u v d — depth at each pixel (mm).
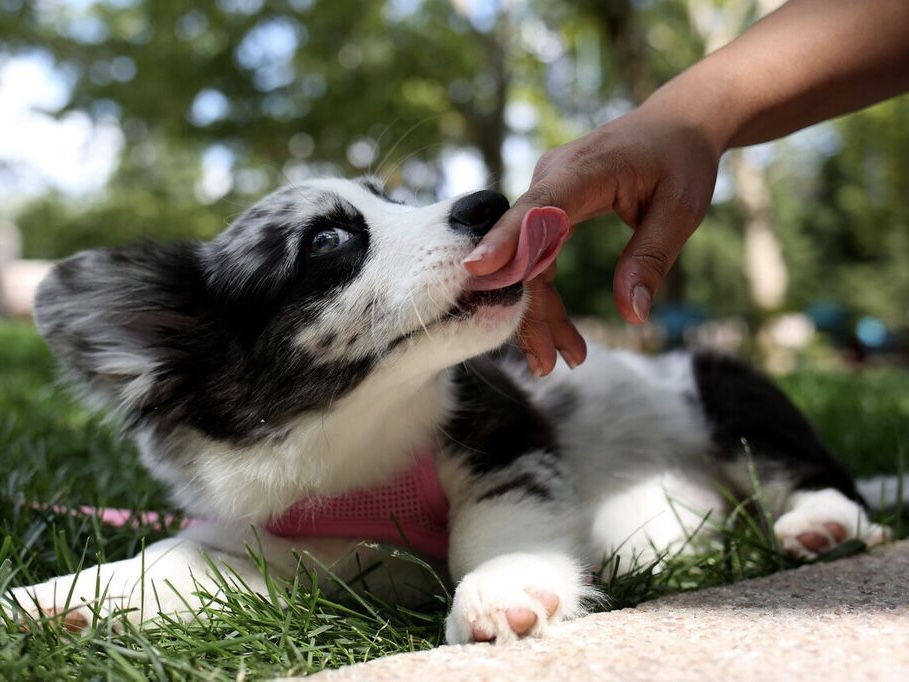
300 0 1727
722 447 431
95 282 356
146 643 240
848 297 3723
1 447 520
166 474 354
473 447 337
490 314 303
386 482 331
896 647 213
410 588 319
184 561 308
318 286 326
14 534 344
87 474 476
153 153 2883
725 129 342
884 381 1116
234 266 349
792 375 1155
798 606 262
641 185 311
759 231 2014
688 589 321
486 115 1907
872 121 2178
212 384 340
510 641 246
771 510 418
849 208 3338
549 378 419
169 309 356
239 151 1848
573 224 312
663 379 466
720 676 202
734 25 1826
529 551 291
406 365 312
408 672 219
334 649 255
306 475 328
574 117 2408
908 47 362
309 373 325
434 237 307
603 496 395
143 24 1794
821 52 355
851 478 428
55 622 264
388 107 1772
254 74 1758
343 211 334
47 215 3908
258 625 267
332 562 324
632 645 231
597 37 1844
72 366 359
